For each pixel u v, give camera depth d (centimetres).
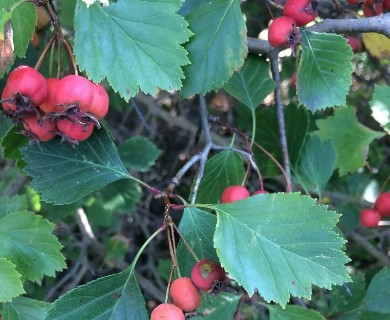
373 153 41
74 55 18
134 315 19
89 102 17
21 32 20
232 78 26
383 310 28
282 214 18
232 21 21
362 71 40
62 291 39
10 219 23
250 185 39
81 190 20
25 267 23
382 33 23
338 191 39
